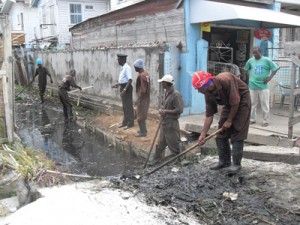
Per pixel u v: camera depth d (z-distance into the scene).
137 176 5.52
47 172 5.29
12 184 5.20
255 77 7.27
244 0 9.96
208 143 6.80
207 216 4.10
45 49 18.67
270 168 5.41
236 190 4.75
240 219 3.99
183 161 6.31
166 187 5.02
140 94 7.94
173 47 9.25
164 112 6.36
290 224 3.82
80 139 9.44
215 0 9.43
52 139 9.48
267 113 7.29
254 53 7.21
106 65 12.22
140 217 4.05
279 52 11.01
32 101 15.88
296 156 5.44
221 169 5.51
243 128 4.99
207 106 5.12
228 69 9.49
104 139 9.27
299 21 8.56
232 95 4.66
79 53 14.12
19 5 25.44
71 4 20.70
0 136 7.29
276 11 9.98
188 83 9.32
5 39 7.56
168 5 9.82
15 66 21.66
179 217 4.08
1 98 7.23
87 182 5.33
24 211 4.23
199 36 9.34
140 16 11.33
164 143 6.74
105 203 4.43
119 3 17.61
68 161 7.55
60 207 4.29
